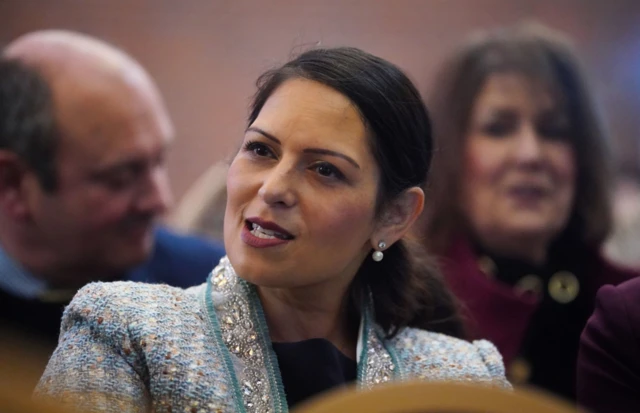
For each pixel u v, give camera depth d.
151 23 16.75
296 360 3.97
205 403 3.64
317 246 3.83
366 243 4.17
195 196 9.63
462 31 17.52
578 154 7.19
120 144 6.51
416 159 4.15
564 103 7.15
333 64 3.93
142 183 6.68
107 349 3.71
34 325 6.50
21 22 16.14
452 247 7.16
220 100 16.98
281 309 4.12
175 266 6.98
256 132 3.86
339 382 4.02
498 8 17.50
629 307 4.46
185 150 16.83
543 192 7.05
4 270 6.56
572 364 6.88
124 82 6.66
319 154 3.80
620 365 4.41
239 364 3.89
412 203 4.18
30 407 2.11
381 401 2.64
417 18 17.52
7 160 6.45
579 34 17.48
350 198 3.87
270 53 17.22
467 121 7.23
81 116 6.45
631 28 17.41
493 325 6.74
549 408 2.69
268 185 3.75
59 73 6.50
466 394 2.67
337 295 4.22
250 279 3.82
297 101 3.85
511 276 7.14
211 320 3.94
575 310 7.04
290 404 3.93
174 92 16.88
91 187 6.51
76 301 3.85
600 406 4.45
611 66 17.41
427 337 4.53
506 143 7.09
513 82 7.11
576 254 7.21
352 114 3.88
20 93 6.44
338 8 17.39
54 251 6.58
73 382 3.59
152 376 3.67
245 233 3.83
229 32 17.05
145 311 3.81
